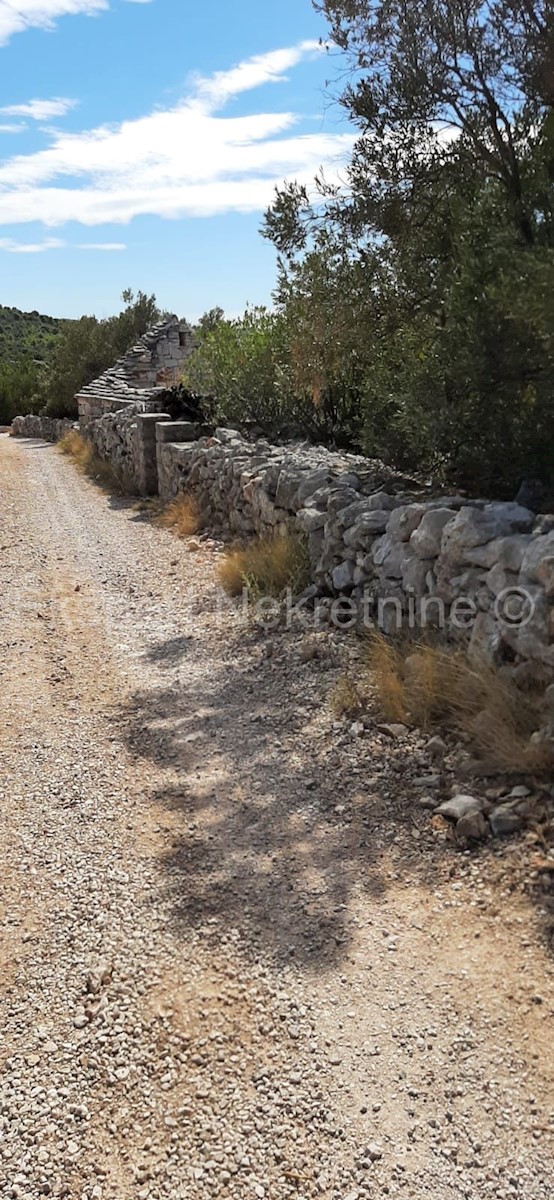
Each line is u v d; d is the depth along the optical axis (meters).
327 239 7.45
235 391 13.22
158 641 6.89
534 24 6.04
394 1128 2.52
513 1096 2.59
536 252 5.23
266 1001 3.02
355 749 4.68
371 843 3.88
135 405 16.06
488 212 5.97
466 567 4.95
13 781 4.64
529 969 3.04
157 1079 2.72
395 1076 2.69
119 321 32.69
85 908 3.56
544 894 3.38
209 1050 2.82
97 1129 2.56
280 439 12.18
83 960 3.26
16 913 3.54
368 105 6.73
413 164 6.81
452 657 4.79
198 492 11.36
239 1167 2.43
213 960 3.24
